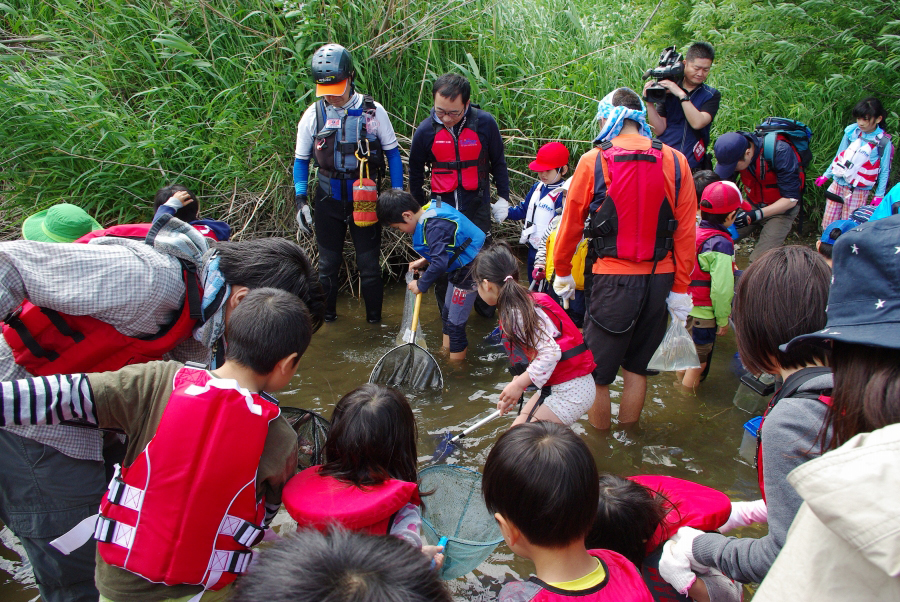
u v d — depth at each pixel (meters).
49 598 2.05
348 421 1.86
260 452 1.59
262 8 5.31
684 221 3.07
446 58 5.84
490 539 2.34
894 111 6.86
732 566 1.52
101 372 1.79
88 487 1.95
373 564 0.99
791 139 4.73
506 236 6.07
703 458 3.24
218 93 5.23
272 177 5.18
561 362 2.95
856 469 0.85
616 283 3.10
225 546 1.58
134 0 5.29
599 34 7.11
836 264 1.12
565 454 1.52
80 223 2.43
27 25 5.38
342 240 4.77
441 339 4.68
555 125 6.12
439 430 3.48
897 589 0.86
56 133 4.67
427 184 5.62
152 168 4.89
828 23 7.07
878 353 1.06
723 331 3.82
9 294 1.60
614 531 1.83
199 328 1.99
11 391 1.48
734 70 7.27
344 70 4.19
